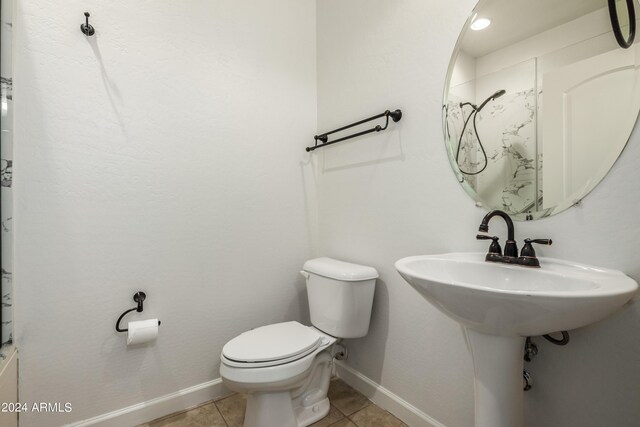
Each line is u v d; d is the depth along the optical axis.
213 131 1.62
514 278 0.95
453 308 0.81
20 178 1.18
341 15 1.79
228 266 1.67
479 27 1.15
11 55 1.13
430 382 1.32
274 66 1.83
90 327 1.32
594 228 0.88
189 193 1.55
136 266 1.42
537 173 1.00
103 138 1.35
